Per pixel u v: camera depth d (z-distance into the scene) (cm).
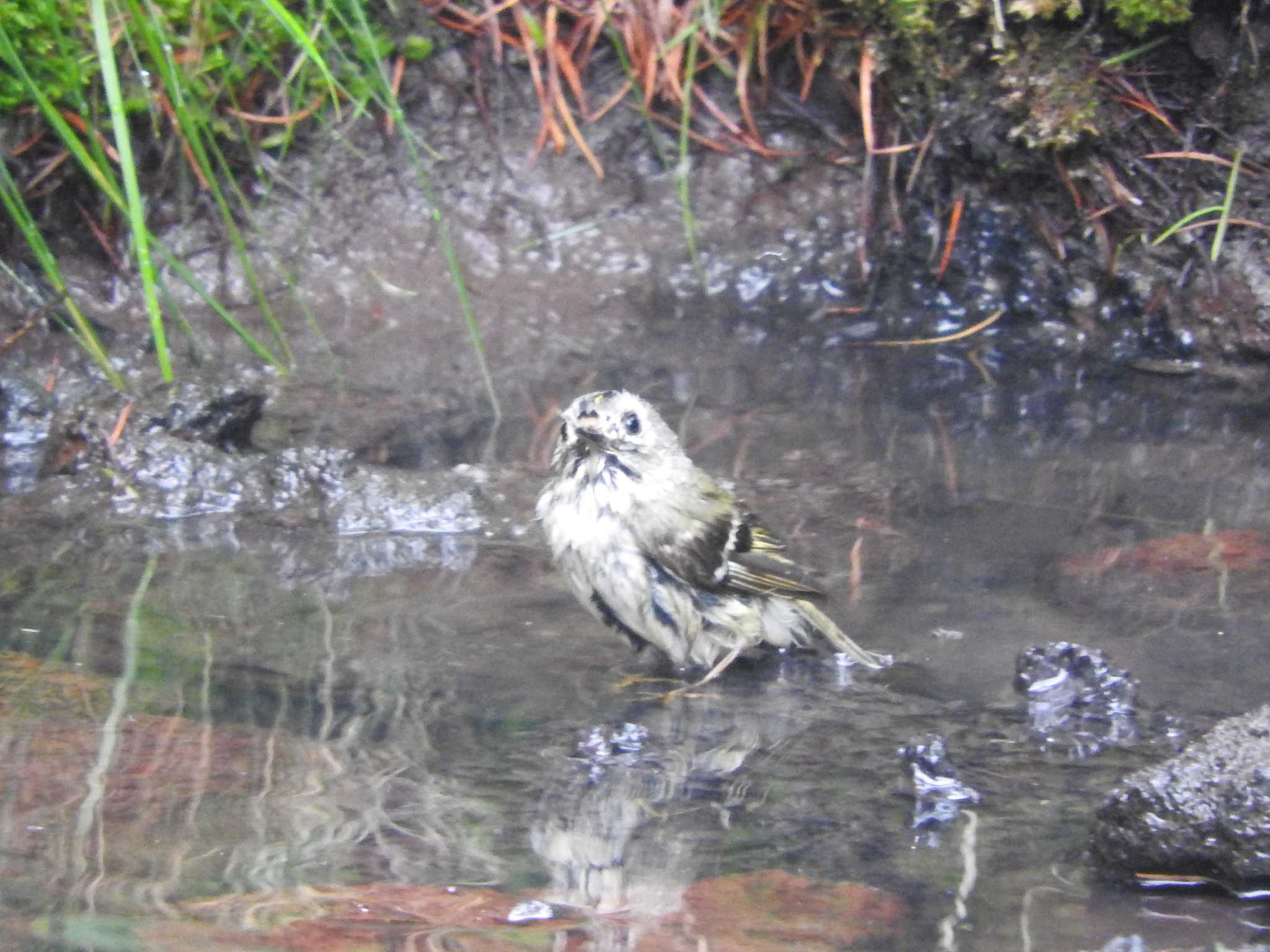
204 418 1148
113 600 901
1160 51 1408
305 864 577
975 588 929
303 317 1432
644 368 1364
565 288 1513
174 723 718
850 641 852
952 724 758
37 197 1390
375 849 594
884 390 1319
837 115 1529
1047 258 1470
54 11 1329
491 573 982
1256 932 551
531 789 667
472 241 1535
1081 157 1425
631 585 863
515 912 548
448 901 554
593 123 1559
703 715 777
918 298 1499
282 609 899
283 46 1466
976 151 1450
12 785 639
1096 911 564
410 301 1479
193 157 1408
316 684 785
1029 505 1057
